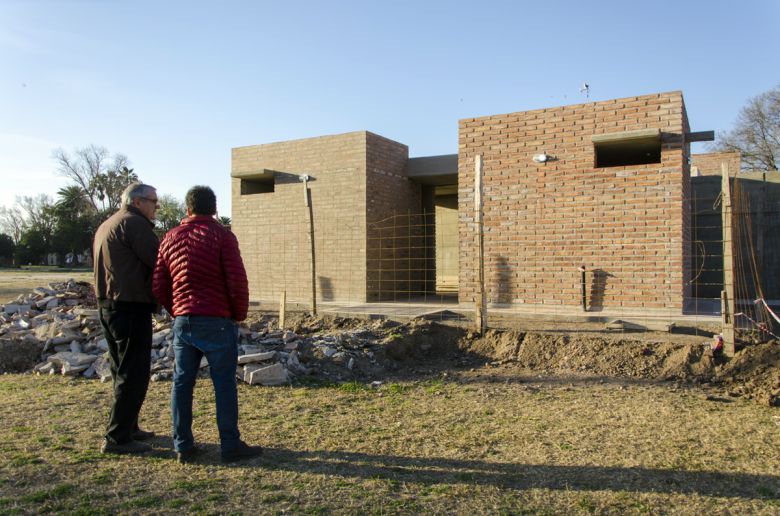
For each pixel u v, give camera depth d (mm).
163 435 4852
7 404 5828
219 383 4141
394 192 14883
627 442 4828
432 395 6691
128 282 4230
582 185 10828
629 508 3471
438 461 4305
